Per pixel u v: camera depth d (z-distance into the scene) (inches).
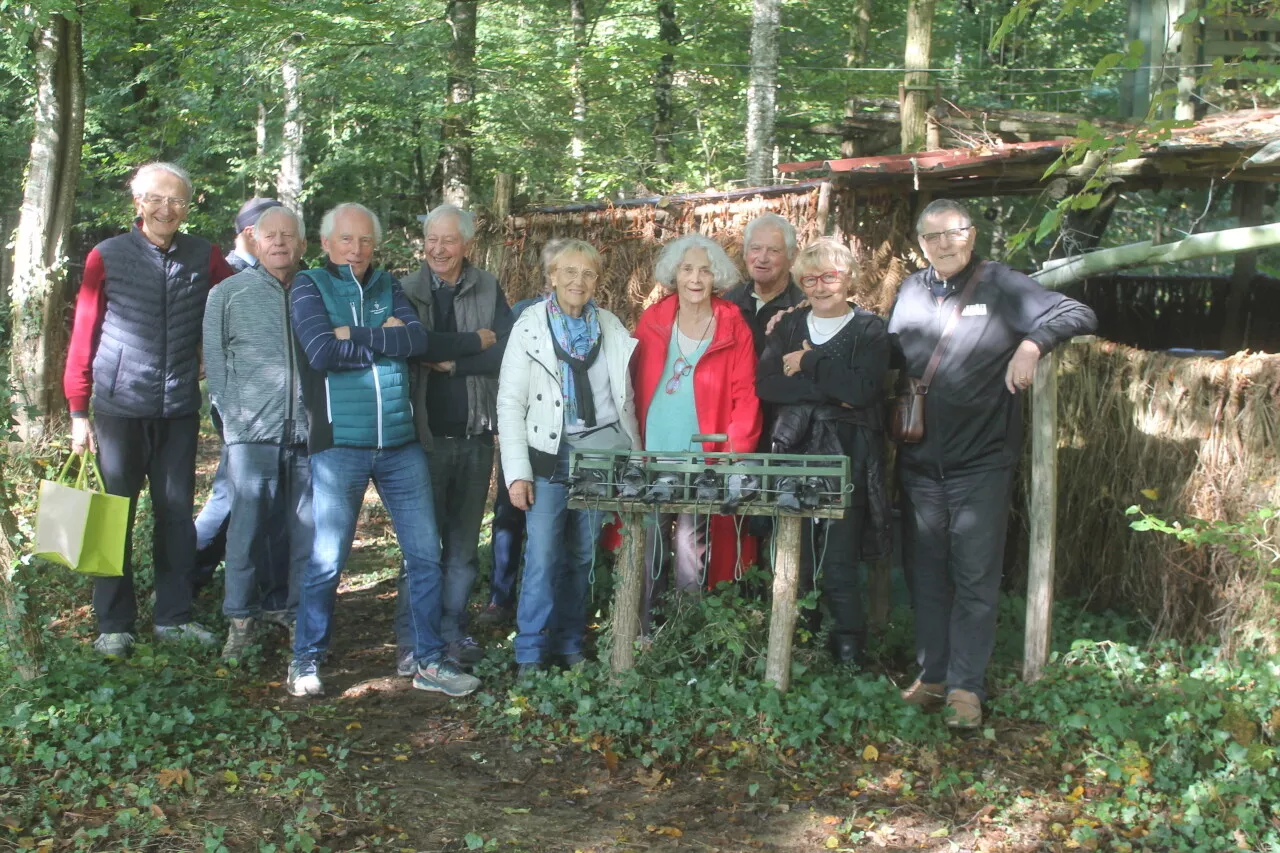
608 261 283.6
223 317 208.7
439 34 569.6
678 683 190.5
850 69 569.3
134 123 677.3
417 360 199.3
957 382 186.1
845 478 180.7
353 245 191.5
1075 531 243.4
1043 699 190.2
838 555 200.7
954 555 189.6
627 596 192.1
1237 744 162.1
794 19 666.2
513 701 190.1
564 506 198.5
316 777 157.8
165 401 209.9
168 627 215.8
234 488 211.0
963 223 184.4
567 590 209.3
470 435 210.1
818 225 259.3
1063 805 161.9
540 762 172.7
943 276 189.2
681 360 205.3
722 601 195.9
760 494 183.5
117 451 208.2
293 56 554.6
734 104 644.1
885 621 231.3
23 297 362.9
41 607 217.8
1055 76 666.2
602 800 161.8
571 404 198.1
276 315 210.7
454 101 592.4
